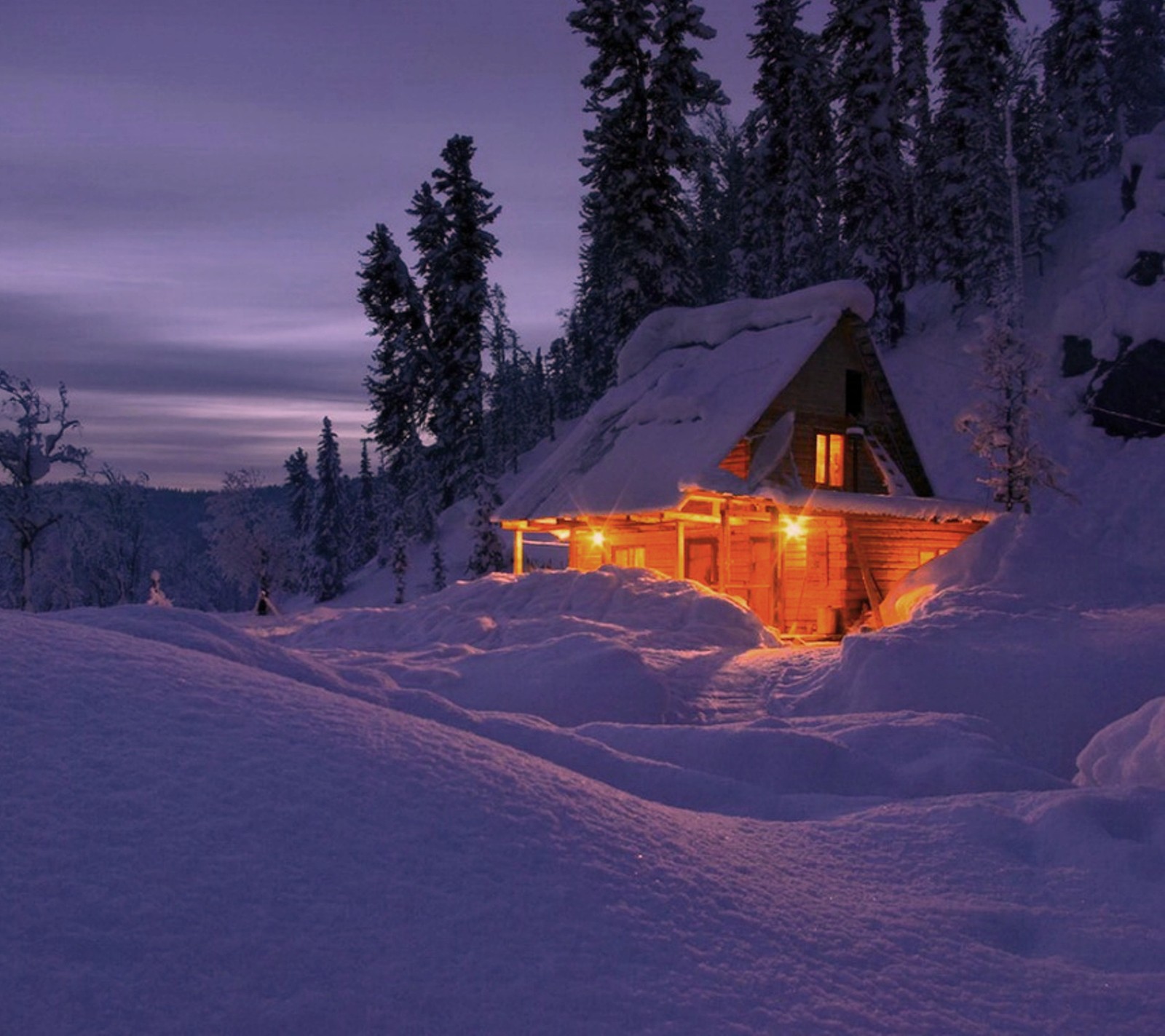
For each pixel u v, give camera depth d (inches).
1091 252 1670.8
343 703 171.6
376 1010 94.9
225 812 120.7
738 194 2593.5
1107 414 1512.1
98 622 289.4
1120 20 2598.4
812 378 1055.6
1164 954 148.6
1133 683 453.1
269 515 2659.9
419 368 2036.2
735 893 142.7
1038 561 701.3
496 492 1716.3
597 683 470.9
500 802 144.0
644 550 1158.3
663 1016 105.5
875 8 1696.6
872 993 123.2
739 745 293.7
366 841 122.4
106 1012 86.5
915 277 2076.8
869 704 474.0
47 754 125.2
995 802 230.5
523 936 112.7
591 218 1923.0
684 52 1456.7
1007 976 136.1
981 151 1736.0
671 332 1222.3
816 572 1037.8
